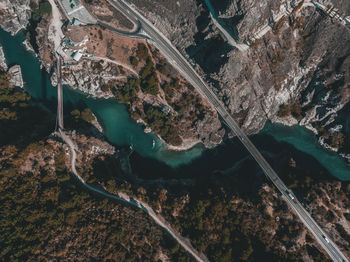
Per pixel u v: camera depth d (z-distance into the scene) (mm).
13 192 90688
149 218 103375
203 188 116438
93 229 92625
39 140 107812
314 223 103750
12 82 118812
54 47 113812
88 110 119000
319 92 114188
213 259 95500
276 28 100812
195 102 117688
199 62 113750
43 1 112562
